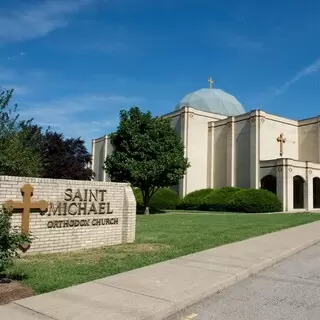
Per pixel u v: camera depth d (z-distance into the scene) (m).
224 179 40.72
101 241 10.95
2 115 16.41
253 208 31.45
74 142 24.53
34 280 6.77
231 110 50.16
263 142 38.31
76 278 6.96
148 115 27.75
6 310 5.21
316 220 20.83
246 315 5.45
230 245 11.27
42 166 18.77
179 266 8.17
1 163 14.48
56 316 4.98
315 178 39.12
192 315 5.45
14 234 6.83
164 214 26.83
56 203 9.91
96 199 10.91
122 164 26.67
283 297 6.39
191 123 41.31
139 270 7.75
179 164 27.69
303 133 42.47
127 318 4.95
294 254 10.64
